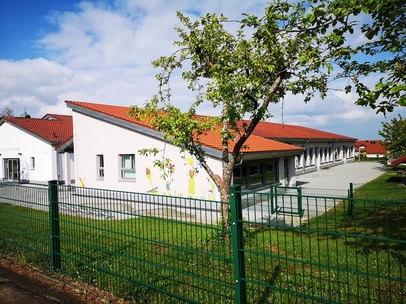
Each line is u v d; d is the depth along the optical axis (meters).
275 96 6.92
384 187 17.12
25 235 6.05
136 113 7.61
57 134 22.95
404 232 7.39
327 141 32.84
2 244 6.59
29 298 4.58
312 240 6.65
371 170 28.98
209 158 10.84
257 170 13.88
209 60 7.45
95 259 5.07
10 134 23.97
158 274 4.61
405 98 3.54
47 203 5.55
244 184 12.81
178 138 6.68
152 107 7.24
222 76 6.16
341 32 5.04
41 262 5.62
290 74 6.87
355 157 46.28
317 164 29.94
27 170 22.91
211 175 7.37
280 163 15.78
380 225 8.17
